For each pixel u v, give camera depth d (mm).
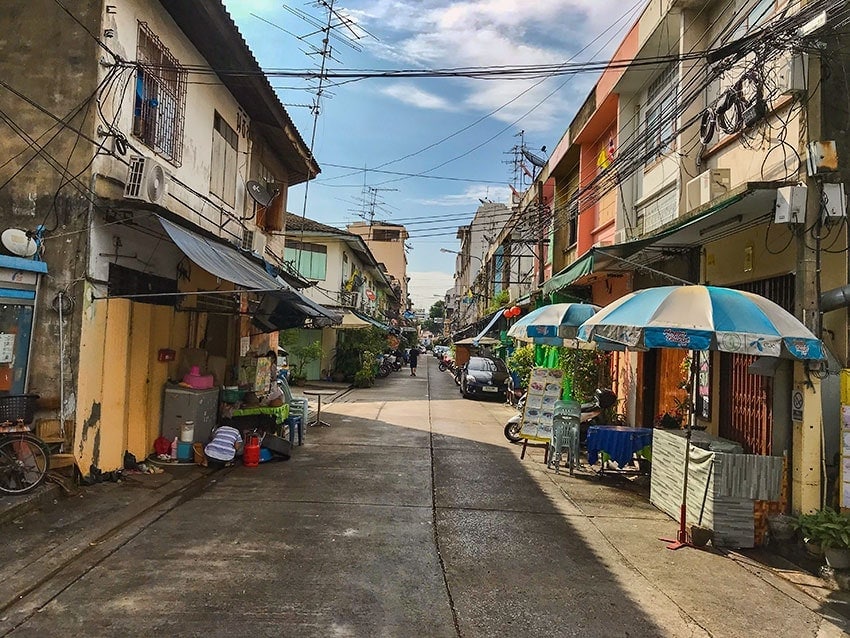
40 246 6598
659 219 9789
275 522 5996
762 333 4945
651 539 6016
